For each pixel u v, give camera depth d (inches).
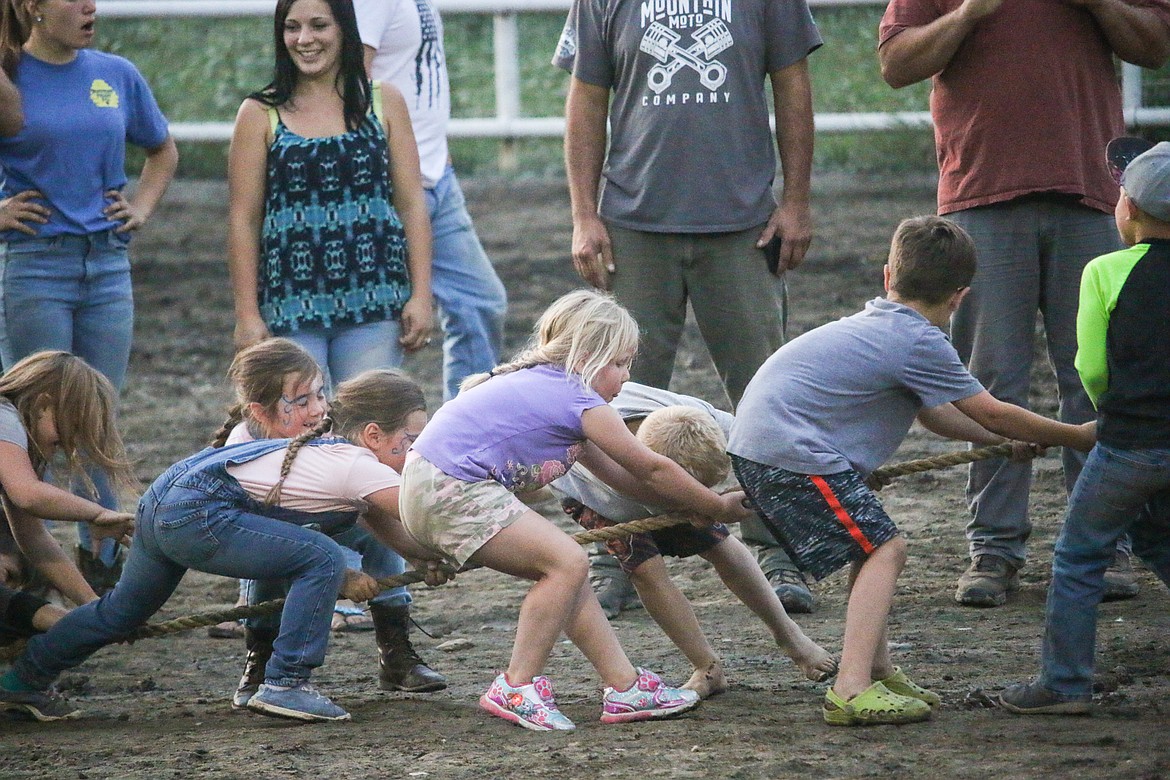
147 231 2078.0
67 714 753.6
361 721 712.4
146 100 974.4
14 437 744.3
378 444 745.6
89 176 922.1
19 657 749.9
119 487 773.9
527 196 2103.8
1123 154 706.2
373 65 1030.4
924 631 843.4
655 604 740.0
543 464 692.7
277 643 711.7
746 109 905.5
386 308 893.8
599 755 628.4
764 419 685.3
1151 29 866.1
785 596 899.4
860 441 690.2
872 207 1957.4
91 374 761.0
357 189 890.1
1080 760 593.9
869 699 658.2
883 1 2018.9
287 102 893.8
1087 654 667.4
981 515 897.5
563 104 2263.8
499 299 1101.7
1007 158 858.1
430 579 726.5
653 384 930.1
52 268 913.5
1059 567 669.3
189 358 1679.4
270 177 889.5
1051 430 674.8
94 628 733.3
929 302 693.9
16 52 906.7
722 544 746.8
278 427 745.0
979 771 586.9
